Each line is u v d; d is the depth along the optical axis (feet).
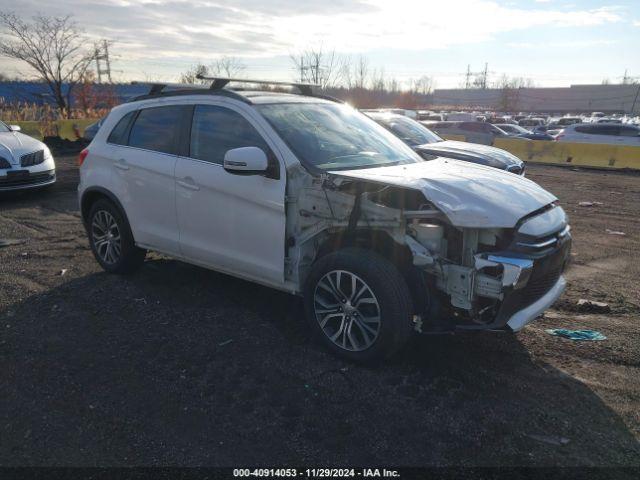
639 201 35.19
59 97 96.89
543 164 59.77
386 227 11.39
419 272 11.55
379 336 11.30
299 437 9.46
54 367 11.80
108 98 106.22
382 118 32.63
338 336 12.16
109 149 16.71
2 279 17.17
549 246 11.15
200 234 14.40
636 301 16.20
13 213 27.27
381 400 10.59
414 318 11.83
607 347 13.04
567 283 17.89
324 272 11.98
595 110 325.01
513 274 10.19
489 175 12.82
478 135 68.64
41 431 9.62
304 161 12.40
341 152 13.43
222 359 12.16
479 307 10.97
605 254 21.74
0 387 11.04
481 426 9.82
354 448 9.18
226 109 14.02
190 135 14.64
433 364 12.05
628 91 313.73
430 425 9.82
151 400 10.57
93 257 19.69
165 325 13.87
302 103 14.92
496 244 10.84
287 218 12.53
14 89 109.60
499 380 11.44
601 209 32.22
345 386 11.09
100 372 11.60
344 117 15.43
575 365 12.17
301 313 14.66
